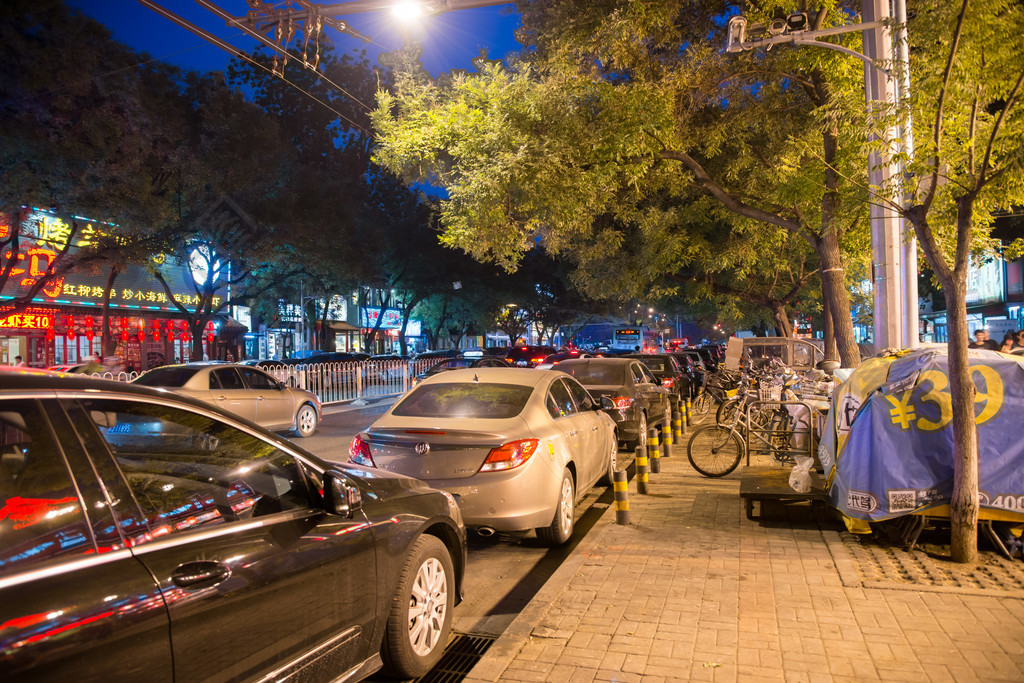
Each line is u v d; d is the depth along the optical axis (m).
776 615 4.51
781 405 9.72
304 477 3.33
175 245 25.83
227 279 36.81
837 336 11.99
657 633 4.25
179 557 2.52
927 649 3.98
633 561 5.67
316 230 29.36
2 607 1.97
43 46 19.12
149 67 23.38
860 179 9.53
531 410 6.56
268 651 2.80
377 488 3.83
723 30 12.93
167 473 2.76
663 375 17.09
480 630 4.84
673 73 12.41
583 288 22.36
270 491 3.15
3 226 25.02
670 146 12.14
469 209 11.30
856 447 6.15
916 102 5.98
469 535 7.20
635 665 3.84
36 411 2.34
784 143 14.73
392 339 60.50
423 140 11.66
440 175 12.33
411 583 3.76
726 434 9.54
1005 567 5.43
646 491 8.39
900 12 8.41
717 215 17.39
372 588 3.46
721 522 6.95
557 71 11.63
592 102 11.65
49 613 2.05
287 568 2.91
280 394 14.20
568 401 7.64
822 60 11.20
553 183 11.22
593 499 8.70
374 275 34.94
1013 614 4.46
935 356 6.06
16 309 24.08
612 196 13.32
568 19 11.60
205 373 12.91
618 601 4.79
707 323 55.34
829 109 9.98
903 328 8.71
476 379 7.11
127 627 2.23
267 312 39.66
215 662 2.55
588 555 5.84
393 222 43.66
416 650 3.84
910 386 6.01
